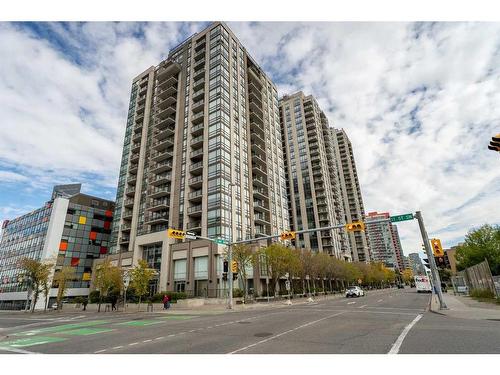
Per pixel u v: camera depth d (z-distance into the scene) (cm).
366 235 13400
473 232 4656
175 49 6906
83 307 4316
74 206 7106
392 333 1062
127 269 3922
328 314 1856
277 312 2228
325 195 9038
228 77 5784
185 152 5478
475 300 2616
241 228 4984
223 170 4894
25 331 1664
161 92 6531
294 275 4966
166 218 5253
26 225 7581
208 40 6103
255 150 6228
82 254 6950
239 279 4362
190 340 1080
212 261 4147
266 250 4066
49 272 5028
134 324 1756
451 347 805
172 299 3578
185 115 5825
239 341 1016
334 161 10994
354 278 7156
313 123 9894
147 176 6112
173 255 4603
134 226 5831
